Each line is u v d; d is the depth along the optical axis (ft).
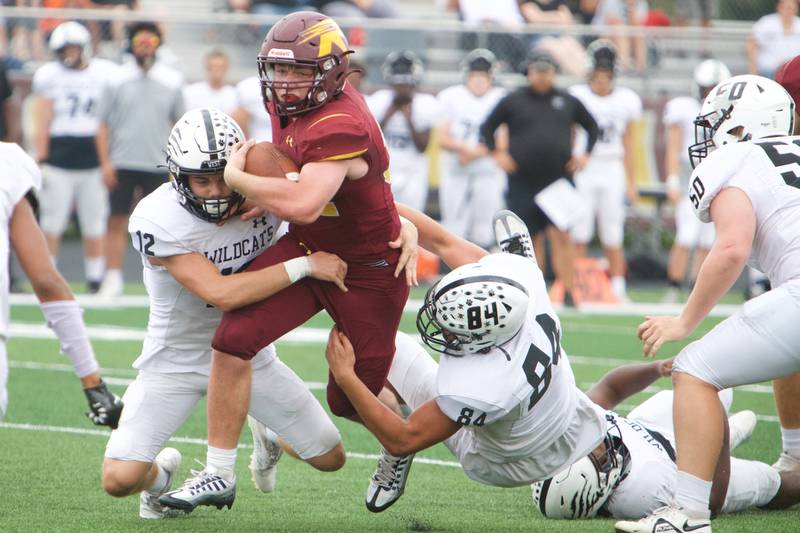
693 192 42.39
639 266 152.25
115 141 116.98
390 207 44.83
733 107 44.32
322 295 44.83
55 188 118.62
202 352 46.32
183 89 122.42
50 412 68.74
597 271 128.47
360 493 52.49
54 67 117.29
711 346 41.81
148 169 117.29
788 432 50.72
